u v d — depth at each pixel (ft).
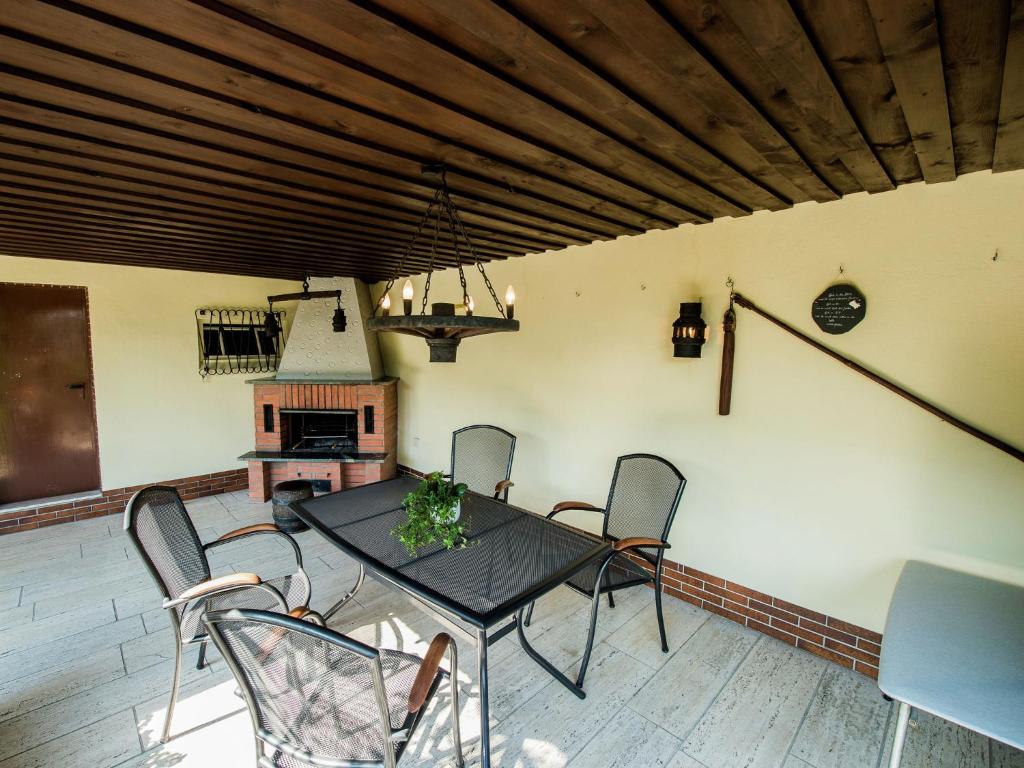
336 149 5.44
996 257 6.12
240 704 6.78
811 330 7.68
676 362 9.37
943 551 6.79
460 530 7.07
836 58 3.67
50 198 7.18
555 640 8.33
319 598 9.62
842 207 7.26
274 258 12.48
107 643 8.09
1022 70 3.69
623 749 6.10
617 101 4.27
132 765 5.78
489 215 8.24
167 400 14.73
